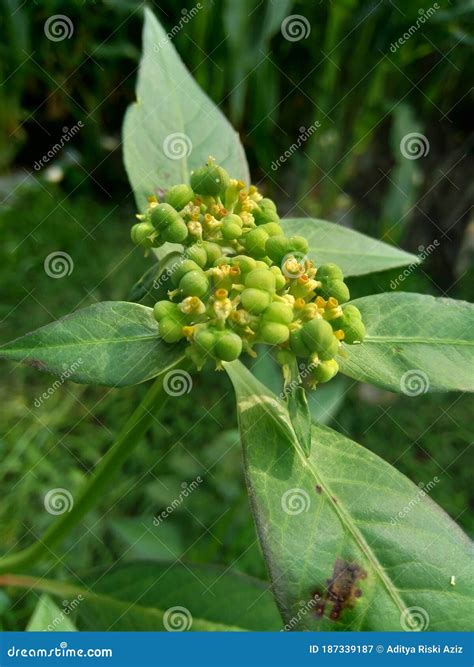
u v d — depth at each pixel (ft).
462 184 1.17
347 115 1.20
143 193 0.46
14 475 0.81
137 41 1.20
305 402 0.36
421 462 0.91
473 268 1.16
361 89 1.16
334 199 1.21
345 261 0.47
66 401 0.89
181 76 0.48
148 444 0.85
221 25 1.10
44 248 1.03
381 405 0.95
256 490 0.37
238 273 0.38
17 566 0.48
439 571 0.37
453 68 1.15
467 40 1.09
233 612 0.45
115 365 0.35
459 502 0.85
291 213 1.22
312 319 0.38
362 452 0.40
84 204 1.15
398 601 0.36
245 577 0.46
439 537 0.38
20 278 0.99
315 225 0.48
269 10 1.02
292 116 1.25
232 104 1.15
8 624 0.65
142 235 0.40
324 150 1.19
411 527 0.38
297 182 1.26
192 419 0.89
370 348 0.40
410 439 0.92
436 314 0.41
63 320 0.36
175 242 0.40
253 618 0.45
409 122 1.09
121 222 1.13
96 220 1.11
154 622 0.45
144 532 0.69
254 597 0.45
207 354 0.36
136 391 0.92
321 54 1.16
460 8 1.06
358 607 0.36
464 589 0.37
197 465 0.79
